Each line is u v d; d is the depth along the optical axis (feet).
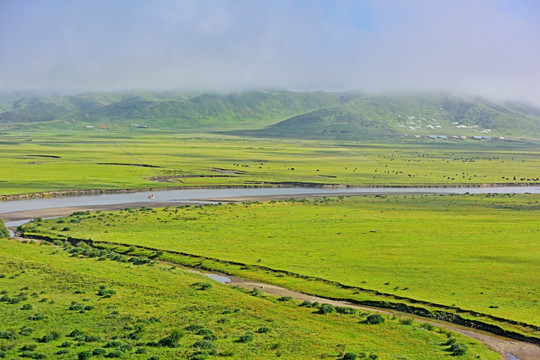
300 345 176.45
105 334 180.55
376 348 179.22
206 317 204.64
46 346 166.91
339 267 299.38
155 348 168.35
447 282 269.85
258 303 228.43
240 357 163.12
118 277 263.29
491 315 222.69
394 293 253.24
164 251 338.13
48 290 235.40
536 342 199.72
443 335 201.67
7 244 334.03
